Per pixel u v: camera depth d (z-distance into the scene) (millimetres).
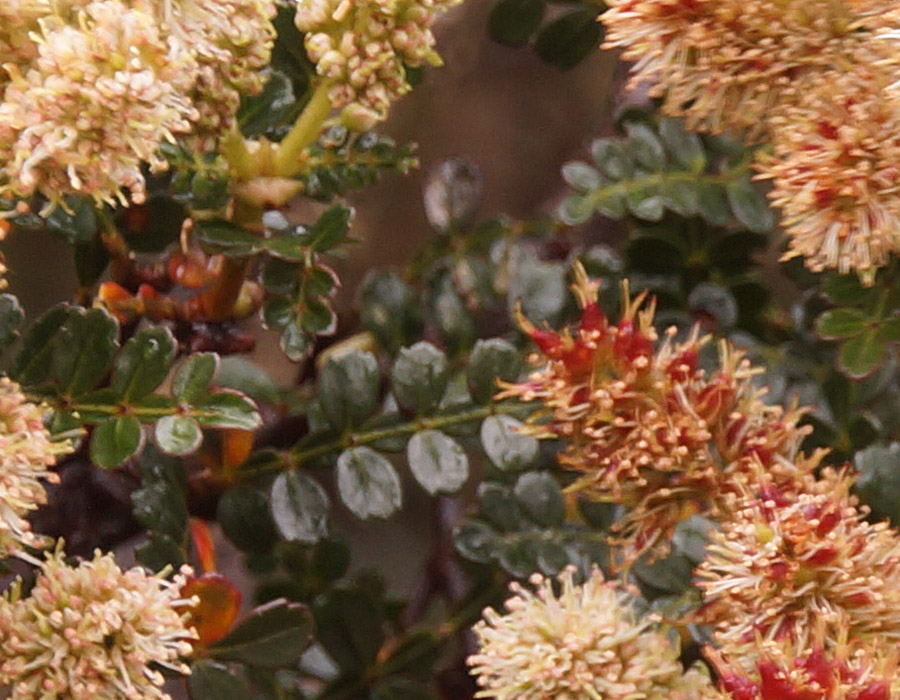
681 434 625
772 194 627
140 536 665
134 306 655
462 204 707
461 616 682
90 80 604
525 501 671
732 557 619
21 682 617
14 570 643
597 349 627
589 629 620
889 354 670
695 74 630
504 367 659
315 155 660
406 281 705
